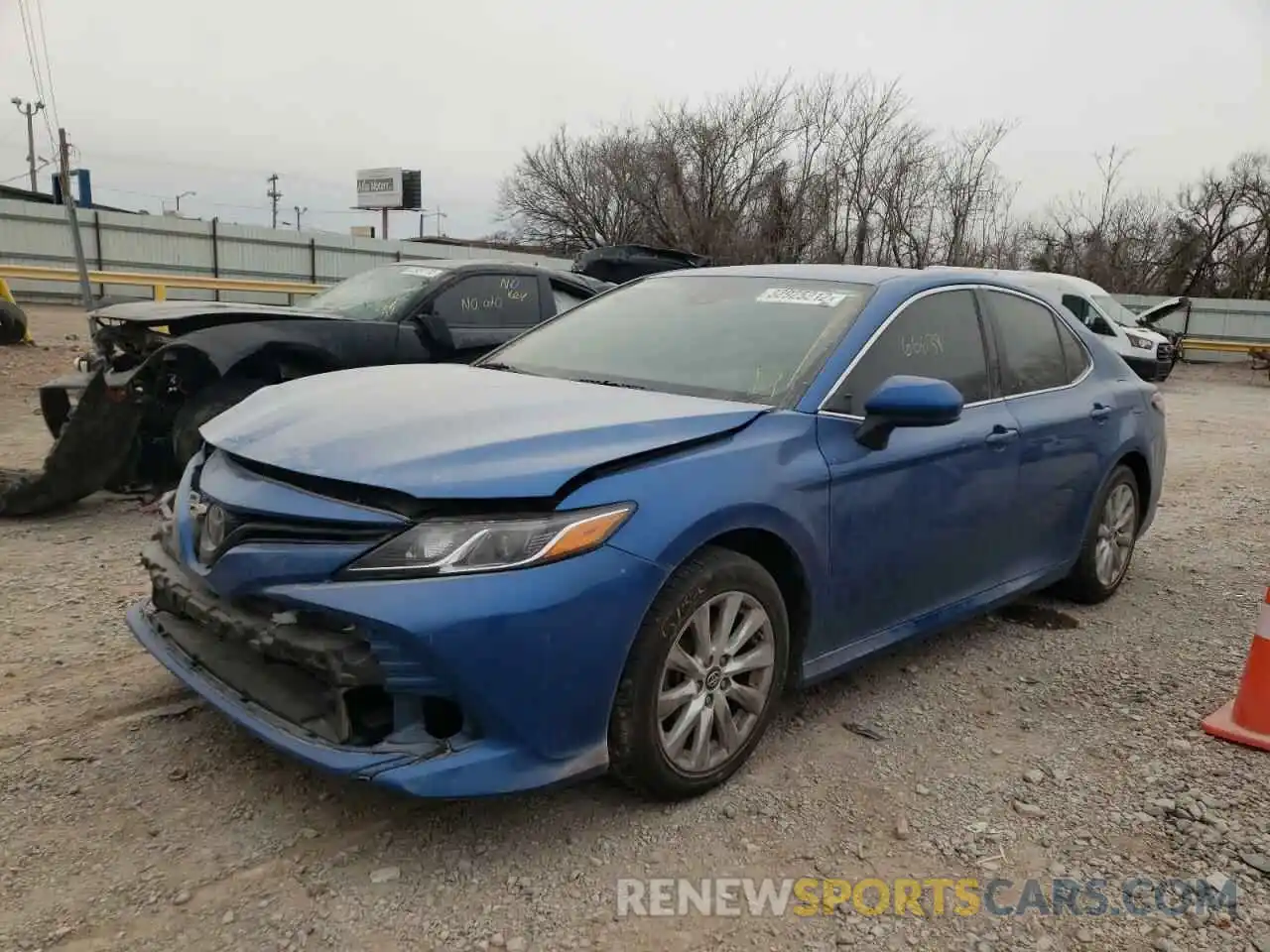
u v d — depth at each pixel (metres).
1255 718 3.65
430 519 2.60
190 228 31.36
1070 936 2.56
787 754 3.45
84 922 2.46
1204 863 2.89
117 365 6.51
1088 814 3.13
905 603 3.77
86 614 4.50
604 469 2.80
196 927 2.46
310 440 2.91
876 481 3.49
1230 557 6.24
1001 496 4.14
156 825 2.88
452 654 2.51
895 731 3.66
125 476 6.67
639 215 35.19
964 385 4.05
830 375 3.47
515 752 2.65
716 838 2.92
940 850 2.92
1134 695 4.05
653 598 2.80
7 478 6.02
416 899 2.60
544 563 2.61
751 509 3.03
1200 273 40.56
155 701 3.64
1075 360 4.86
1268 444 11.92
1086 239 39.59
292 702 2.76
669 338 3.91
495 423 2.95
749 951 2.47
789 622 3.38
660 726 2.91
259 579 2.68
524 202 40.69
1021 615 5.00
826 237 29.94
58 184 18.25
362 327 6.99
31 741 3.33
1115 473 5.02
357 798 3.04
